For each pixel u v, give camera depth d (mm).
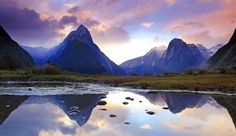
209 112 31562
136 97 47812
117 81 88250
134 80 87625
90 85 78938
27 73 115250
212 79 80500
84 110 30922
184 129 21422
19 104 35906
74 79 98312
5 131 19859
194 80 78500
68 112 29297
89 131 20266
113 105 35688
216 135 19531
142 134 19406
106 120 24625
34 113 28484
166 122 24234
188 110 33219
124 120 24781
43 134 19172
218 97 49406
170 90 63094
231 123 24297
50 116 26672
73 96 48219
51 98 44344
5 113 28234
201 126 22797
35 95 48781
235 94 54500
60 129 20859
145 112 29906
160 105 37594
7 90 56312
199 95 52875
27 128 21000
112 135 19109
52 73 124375
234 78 83188
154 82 74375
